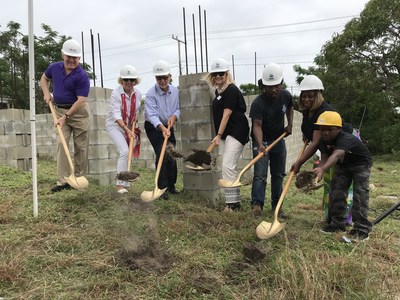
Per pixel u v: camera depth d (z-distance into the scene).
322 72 20.91
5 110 8.44
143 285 2.82
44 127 10.44
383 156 17.88
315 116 4.22
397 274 3.09
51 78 5.22
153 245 3.41
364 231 3.85
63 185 5.28
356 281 2.83
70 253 3.29
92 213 4.28
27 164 8.73
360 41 17.80
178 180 7.38
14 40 22.05
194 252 3.38
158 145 5.18
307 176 3.53
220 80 4.65
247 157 8.08
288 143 10.45
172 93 5.18
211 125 5.22
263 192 4.76
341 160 3.79
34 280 2.82
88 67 19.84
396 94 17.33
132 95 5.22
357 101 19.14
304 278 2.63
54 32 20.84
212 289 2.79
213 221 4.26
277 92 4.46
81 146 5.36
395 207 4.41
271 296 2.59
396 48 17.03
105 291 2.71
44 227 3.77
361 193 3.85
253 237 3.76
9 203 4.57
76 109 4.96
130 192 5.13
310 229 4.26
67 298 2.61
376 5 17.30
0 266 2.91
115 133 5.12
